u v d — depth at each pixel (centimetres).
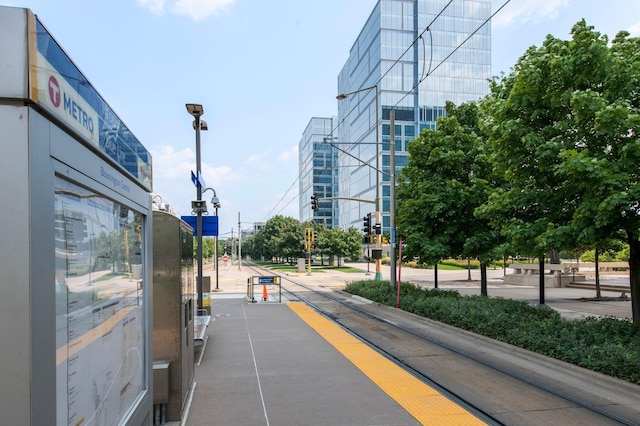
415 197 1641
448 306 1255
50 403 174
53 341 178
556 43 933
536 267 3183
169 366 518
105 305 253
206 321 991
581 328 898
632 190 728
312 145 10469
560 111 915
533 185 999
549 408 573
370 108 6775
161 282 523
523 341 886
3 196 161
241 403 593
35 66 166
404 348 948
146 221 357
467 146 1576
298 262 4772
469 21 6644
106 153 251
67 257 201
